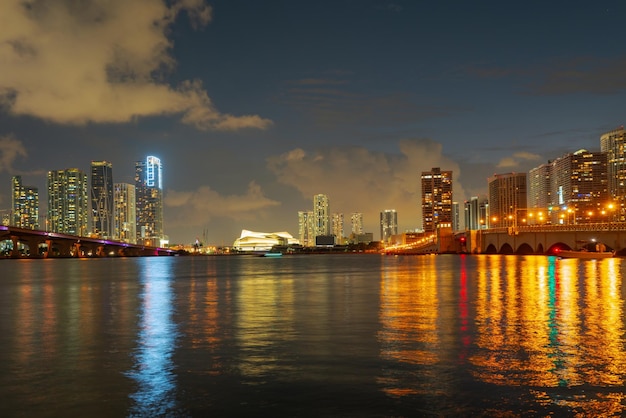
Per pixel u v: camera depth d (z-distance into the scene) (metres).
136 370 26.17
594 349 29.55
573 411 19.97
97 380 24.47
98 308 52.34
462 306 49.28
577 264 141.00
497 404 20.72
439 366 26.16
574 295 57.59
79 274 133.12
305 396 21.91
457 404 20.78
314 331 36.41
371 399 21.44
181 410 20.58
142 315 46.34
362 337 33.88
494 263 163.38
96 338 34.72
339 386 23.11
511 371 25.09
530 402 20.88
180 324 40.44
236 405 21.02
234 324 40.16
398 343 31.78
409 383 23.41
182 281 98.81
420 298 57.44
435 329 36.47
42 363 27.78
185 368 26.44
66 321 42.88
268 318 43.31
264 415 20.00
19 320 43.66
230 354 29.42
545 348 29.88
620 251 183.25
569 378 23.89
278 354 29.28
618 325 37.28
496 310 45.91
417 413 19.95
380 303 53.19
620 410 20.03
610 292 60.66
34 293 72.44
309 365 26.70
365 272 125.81
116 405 21.16
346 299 58.22
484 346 30.58
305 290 72.25
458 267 140.12
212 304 55.03
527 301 52.59
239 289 75.94
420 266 156.75
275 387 23.09
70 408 20.89
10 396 22.30
